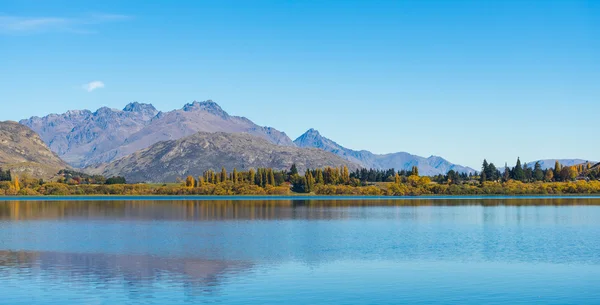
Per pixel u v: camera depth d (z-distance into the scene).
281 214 188.50
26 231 126.62
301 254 86.44
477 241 104.19
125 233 122.00
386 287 62.31
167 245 99.00
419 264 76.44
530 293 59.91
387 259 81.06
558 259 80.69
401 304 55.47
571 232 121.56
